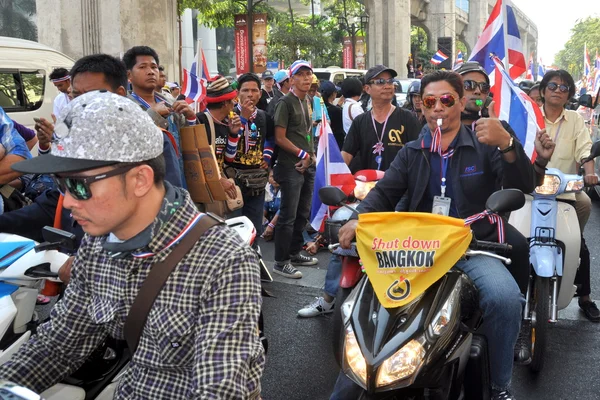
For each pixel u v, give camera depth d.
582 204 5.06
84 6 13.62
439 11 52.94
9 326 2.94
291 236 6.62
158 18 14.72
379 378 2.73
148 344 1.86
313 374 4.53
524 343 4.50
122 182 1.77
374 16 37.38
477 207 3.55
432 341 2.80
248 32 21.02
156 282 1.82
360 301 3.07
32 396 1.69
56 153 1.73
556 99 5.24
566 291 4.68
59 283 3.18
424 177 3.60
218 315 1.79
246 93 6.08
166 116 4.20
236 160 6.04
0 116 4.00
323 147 5.13
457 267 3.35
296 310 5.73
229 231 1.91
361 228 3.10
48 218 3.98
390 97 5.55
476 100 4.70
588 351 4.84
